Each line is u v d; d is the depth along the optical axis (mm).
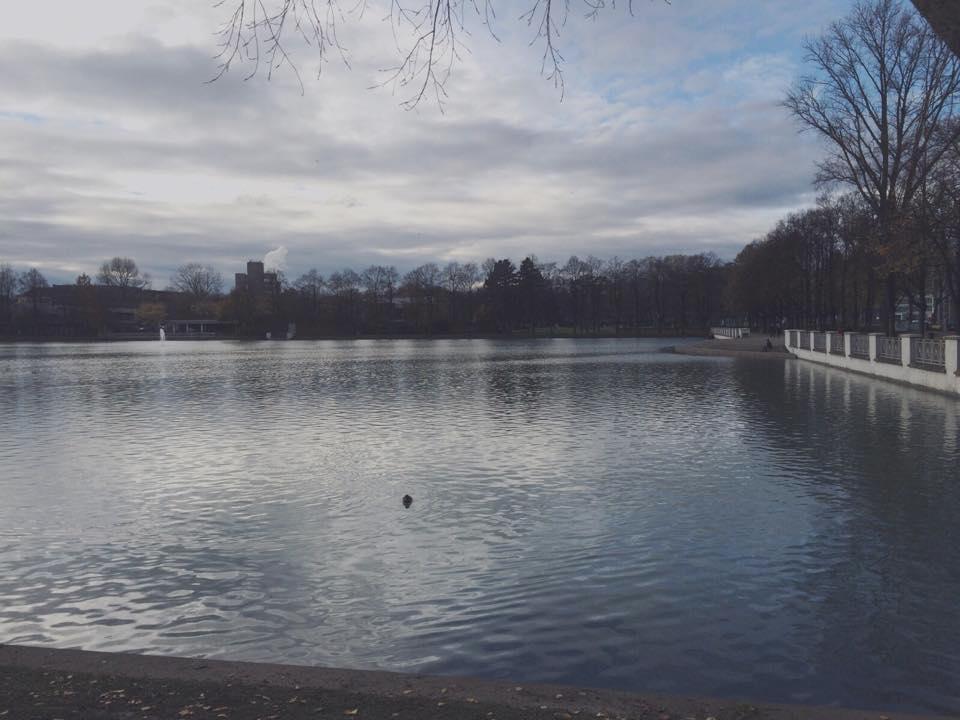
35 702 4566
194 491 13148
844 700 5840
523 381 37375
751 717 4359
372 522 10969
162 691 4730
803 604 7688
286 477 14219
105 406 27891
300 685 4836
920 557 9047
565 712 4426
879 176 40656
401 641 7012
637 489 12789
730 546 9578
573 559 9188
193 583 8586
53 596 8258
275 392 32938
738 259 111438
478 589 8258
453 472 14445
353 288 152750
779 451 16188
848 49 39344
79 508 12070
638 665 6449
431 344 111375
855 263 61250
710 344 76875
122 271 178500
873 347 36219
